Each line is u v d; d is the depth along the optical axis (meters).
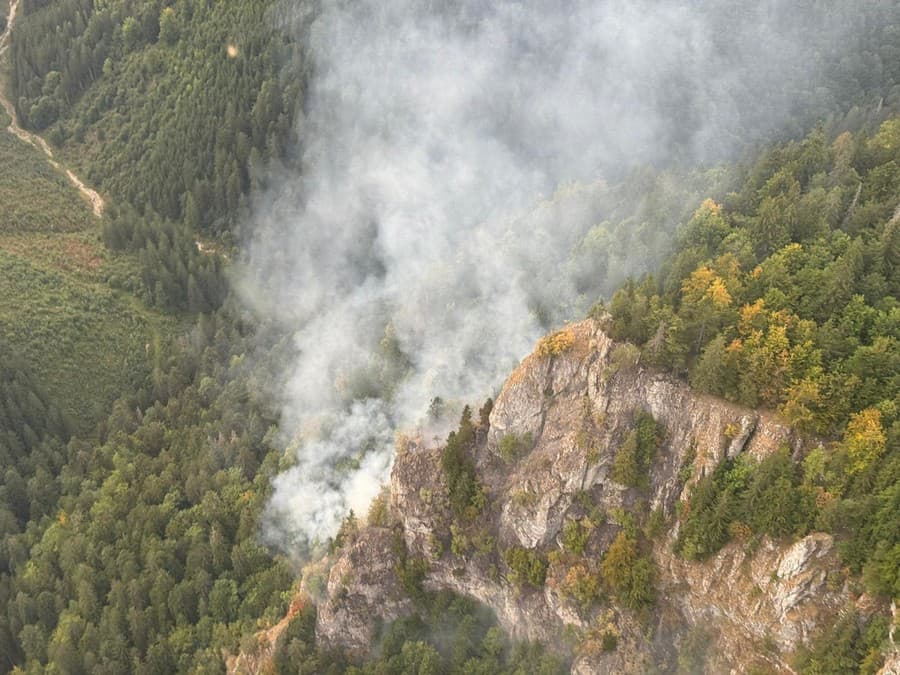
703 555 92.69
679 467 97.00
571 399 106.50
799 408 86.94
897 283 95.25
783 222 105.94
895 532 76.56
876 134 131.25
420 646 112.06
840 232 102.69
